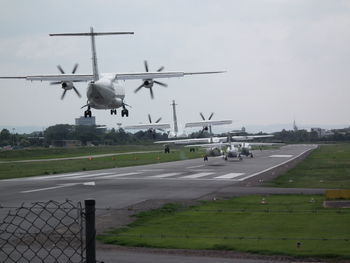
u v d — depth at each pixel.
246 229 18.53
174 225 19.70
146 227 19.34
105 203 27.02
